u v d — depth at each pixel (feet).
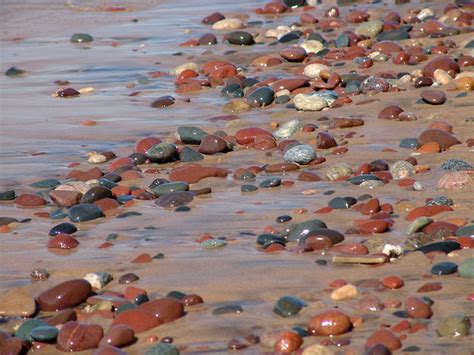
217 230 29.43
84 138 42.63
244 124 43.45
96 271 26.40
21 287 25.11
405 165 34.42
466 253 25.93
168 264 26.50
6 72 59.16
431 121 41.65
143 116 46.55
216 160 38.34
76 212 31.42
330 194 32.60
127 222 30.81
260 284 24.58
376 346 19.77
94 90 53.06
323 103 45.32
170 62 60.85
